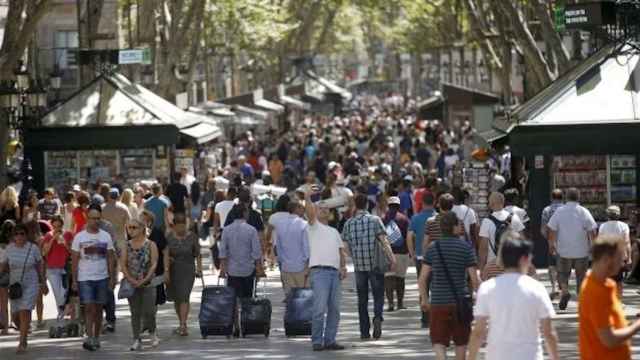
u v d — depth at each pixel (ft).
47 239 135.23
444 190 172.65
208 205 232.12
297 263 128.88
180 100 307.58
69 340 131.13
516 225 126.72
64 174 236.02
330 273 116.57
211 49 433.89
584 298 63.98
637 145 186.09
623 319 64.18
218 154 335.67
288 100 563.89
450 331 90.43
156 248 122.72
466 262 90.43
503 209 130.52
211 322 128.26
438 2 444.96
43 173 230.48
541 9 222.07
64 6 341.82
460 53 508.53
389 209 149.59
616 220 137.49
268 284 188.65
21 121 211.61
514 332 65.41
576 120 187.01
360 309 124.47
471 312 90.63
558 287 152.05
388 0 586.86
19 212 165.27
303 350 116.98
